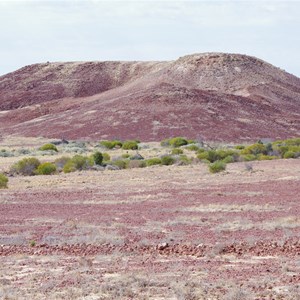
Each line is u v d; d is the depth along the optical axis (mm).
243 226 27953
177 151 89875
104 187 47344
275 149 82125
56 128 163000
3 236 26969
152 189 45281
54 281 17891
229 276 18141
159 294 16234
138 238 25547
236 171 56156
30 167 63719
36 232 28000
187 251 22406
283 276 18047
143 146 115812
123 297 16031
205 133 148875
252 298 15602
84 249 23406
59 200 40344
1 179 48438
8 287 17234
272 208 34094
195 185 46906
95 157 69562
